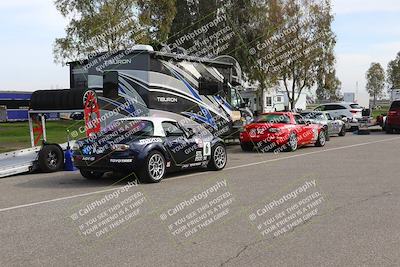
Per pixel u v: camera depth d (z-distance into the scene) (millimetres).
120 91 15273
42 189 9898
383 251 5484
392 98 39094
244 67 32531
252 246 5750
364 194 8898
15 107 46125
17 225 6797
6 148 18297
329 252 5469
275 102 37750
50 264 5141
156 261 5211
